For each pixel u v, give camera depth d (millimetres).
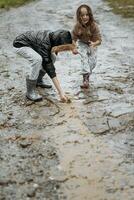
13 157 4312
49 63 5367
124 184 3836
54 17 11844
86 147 4480
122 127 4887
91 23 5762
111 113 5219
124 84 6164
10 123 5047
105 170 4059
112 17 11445
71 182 3883
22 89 6062
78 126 4934
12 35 9789
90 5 13688
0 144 4578
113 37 9164
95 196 3686
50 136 4727
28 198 3658
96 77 6484
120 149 4430
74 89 5988
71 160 4242
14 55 7930
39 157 4309
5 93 5949
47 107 5414
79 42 5902
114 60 7402
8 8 14117
